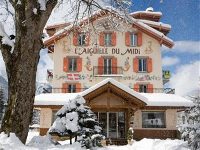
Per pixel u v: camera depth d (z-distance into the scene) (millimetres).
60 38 34125
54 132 12383
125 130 25781
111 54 34406
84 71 33875
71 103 13062
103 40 34594
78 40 34500
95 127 12789
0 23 10484
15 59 10141
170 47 34688
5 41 10203
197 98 13664
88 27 15414
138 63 34406
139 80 33875
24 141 9891
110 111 26391
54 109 29297
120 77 33781
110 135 26281
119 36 34750
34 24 10281
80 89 33469
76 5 13922
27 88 10039
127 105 25594
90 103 26109
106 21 15828
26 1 10336
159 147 14906
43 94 30766
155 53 34562
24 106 9930
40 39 10516
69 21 15156
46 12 10578
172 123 29250
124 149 16906
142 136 29094
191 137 12773
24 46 10148
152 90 33719
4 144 8734
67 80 33688
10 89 10094
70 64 34281
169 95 30984
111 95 25953
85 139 12070
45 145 10047
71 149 9547
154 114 29609
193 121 13414
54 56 34188
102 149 12352
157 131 29172
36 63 10406
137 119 29391
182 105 28453
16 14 10469
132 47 34625
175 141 15844
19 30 10281
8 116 9891
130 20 15055
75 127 12258
